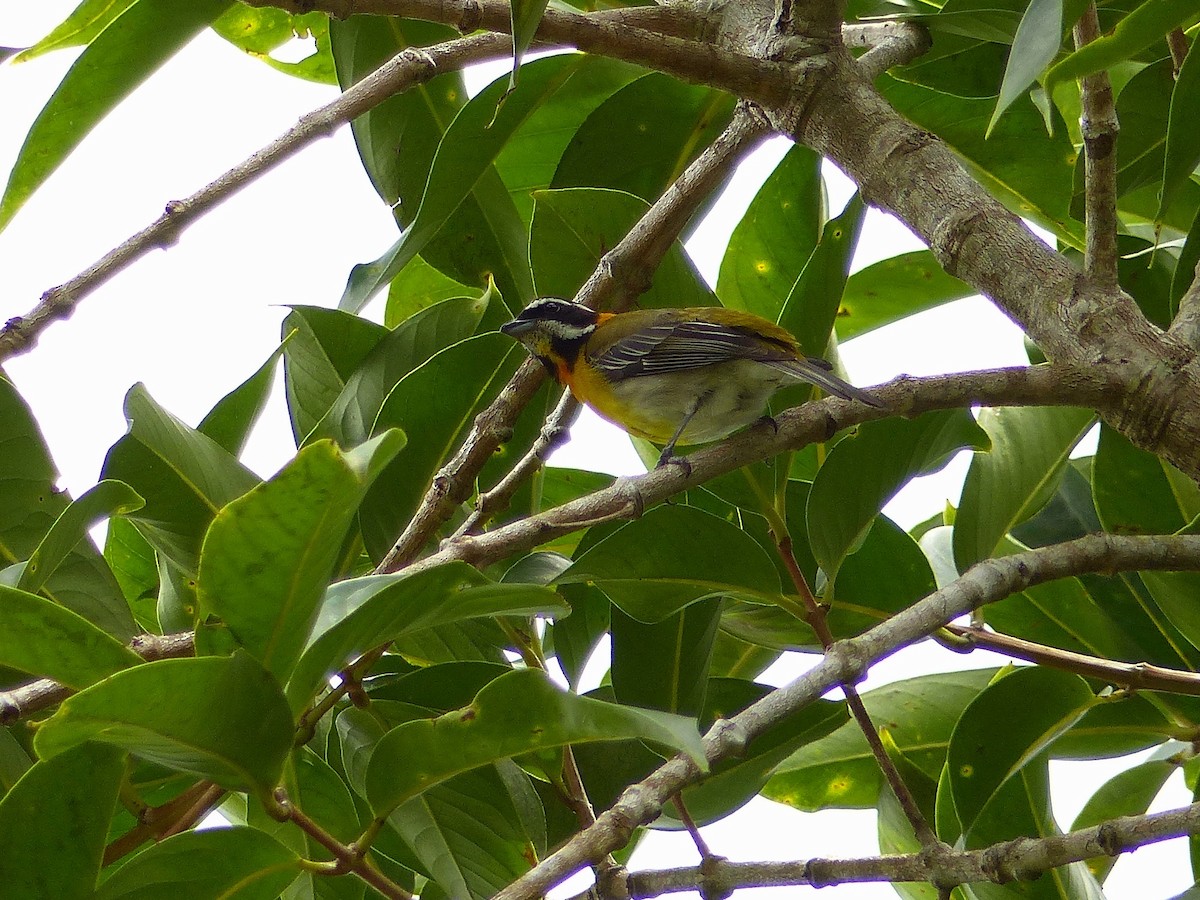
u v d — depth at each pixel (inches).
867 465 262.8
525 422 318.3
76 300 239.9
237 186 251.1
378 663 290.2
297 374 333.4
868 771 325.4
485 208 362.3
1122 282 329.4
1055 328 223.6
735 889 203.3
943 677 327.3
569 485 352.5
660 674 274.5
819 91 252.2
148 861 183.0
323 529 163.6
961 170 242.4
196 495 280.7
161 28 265.9
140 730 166.6
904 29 310.8
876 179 248.2
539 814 253.1
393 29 357.1
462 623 294.4
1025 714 256.5
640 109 359.3
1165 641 309.0
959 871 193.0
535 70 293.7
